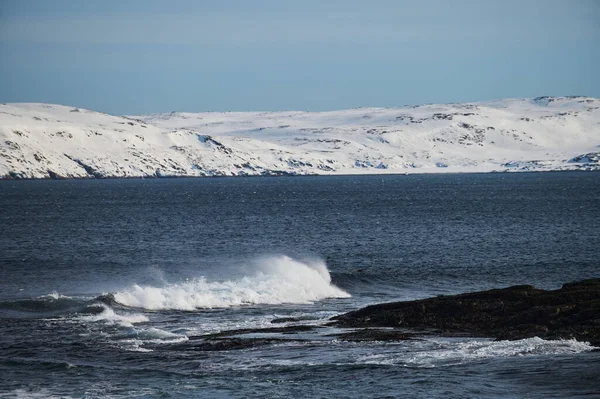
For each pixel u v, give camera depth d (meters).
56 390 126.94
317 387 127.31
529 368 134.62
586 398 118.81
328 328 172.38
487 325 166.75
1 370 138.38
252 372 136.50
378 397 121.94
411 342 156.25
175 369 139.75
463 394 122.25
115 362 144.88
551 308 164.50
